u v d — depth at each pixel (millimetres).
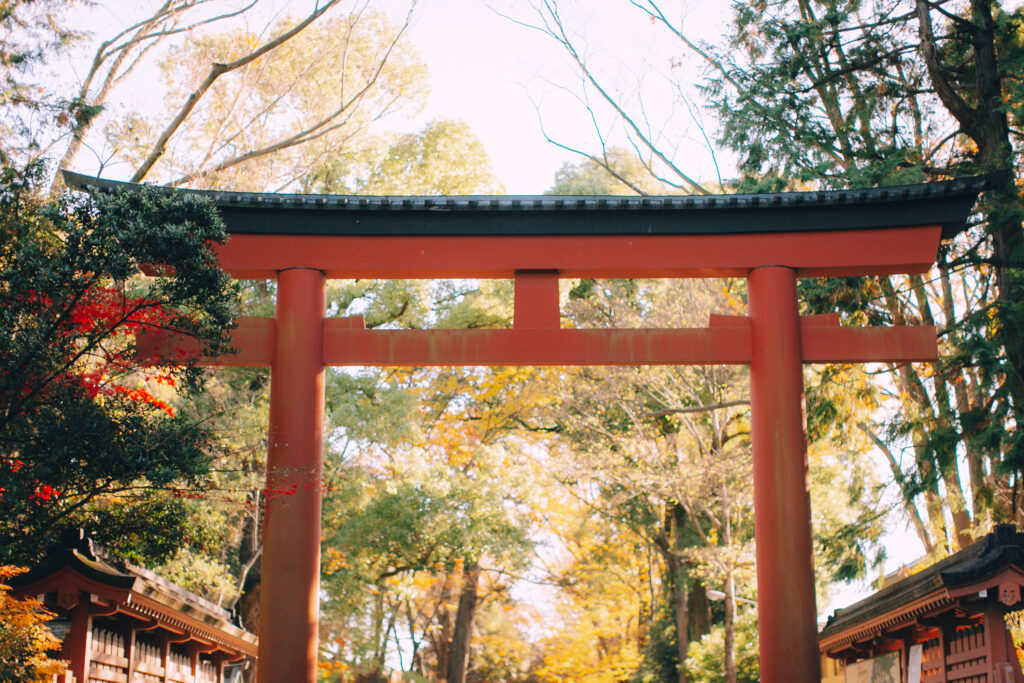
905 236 12062
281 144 21422
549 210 11977
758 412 11695
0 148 12422
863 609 12836
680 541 25859
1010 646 9086
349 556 22047
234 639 14031
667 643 27281
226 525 19391
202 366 11750
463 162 25969
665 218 12070
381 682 27516
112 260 9648
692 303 21297
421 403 25453
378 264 12047
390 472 21719
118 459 9656
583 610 30047
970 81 16938
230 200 11859
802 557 11211
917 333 11914
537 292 12094
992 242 15594
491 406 26062
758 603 11445
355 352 11906
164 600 11141
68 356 10406
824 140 17844
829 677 16578
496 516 21625
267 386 23062
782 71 17859
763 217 12070
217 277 10375
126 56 19766
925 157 17922
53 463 9414
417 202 11945
